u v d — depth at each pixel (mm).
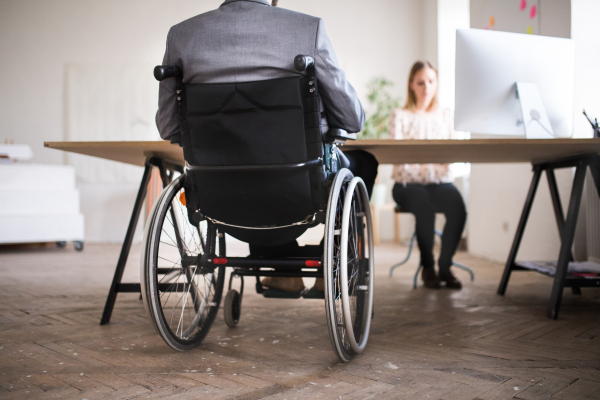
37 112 6062
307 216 1381
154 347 1553
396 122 2922
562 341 1611
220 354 1479
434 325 1841
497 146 1781
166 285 1597
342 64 6340
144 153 1859
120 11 6160
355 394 1154
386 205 5824
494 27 3836
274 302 2281
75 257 4383
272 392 1171
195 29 1272
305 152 1262
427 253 2703
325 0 6312
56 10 6102
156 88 6148
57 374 1303
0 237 4688
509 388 1188
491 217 4113
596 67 2893
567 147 1816
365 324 1555
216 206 1394
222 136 1282
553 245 3119
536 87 2043
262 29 1225
